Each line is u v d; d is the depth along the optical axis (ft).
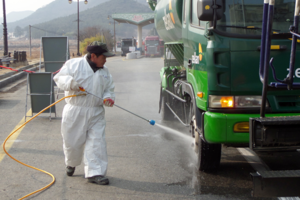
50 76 26.05
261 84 12.14
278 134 9.71
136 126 23.75
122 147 18.74
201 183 13.58
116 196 12.46
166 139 20.34
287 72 12.07
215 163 14.43
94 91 12.98
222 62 12.13
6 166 15.71
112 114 28.07
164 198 12.27
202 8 11.60
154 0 27.94
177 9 18.10
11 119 26.17
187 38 16.31
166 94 25.14
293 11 12.24
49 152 17.84
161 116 26.17
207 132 12.57
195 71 14.71
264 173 9.53
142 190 12.97
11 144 19.30
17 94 39.81
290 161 16.06
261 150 9.82
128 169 15.26
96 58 13.07
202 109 13.21
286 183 9.31
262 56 10.19
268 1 9.95
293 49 9.54
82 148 13.58
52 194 12.66
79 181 13.87
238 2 12.20
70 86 12.44
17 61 77.00
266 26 10.13
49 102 26.30
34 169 15.31
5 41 76.33
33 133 21.84
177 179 14.02
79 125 13.04
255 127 9.78
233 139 12.12
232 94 12.26
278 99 12.22
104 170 13.29
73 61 13.03
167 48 24.97
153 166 15.62
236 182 13.64
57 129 22.91
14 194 12.71
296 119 9.62
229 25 12.17
